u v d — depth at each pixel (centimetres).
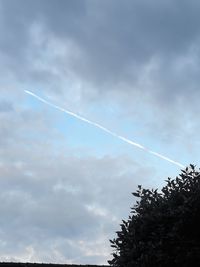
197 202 1212
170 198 1273
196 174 1309
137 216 1299
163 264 1195
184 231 1207
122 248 1295
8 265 1695
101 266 1722
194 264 1187
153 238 1229
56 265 1728
